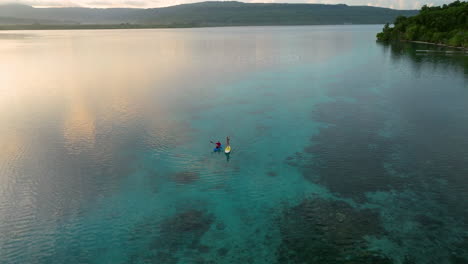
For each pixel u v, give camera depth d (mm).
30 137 43062
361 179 33156
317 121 49375
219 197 30781
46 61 106625
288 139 43250
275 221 27266
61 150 39531
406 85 69625
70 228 26469
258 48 147875
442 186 31359
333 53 126000
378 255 23234
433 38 148375
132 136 43875
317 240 24938
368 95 62594
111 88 69188
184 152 39594
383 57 111688
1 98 60594
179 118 50969
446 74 79750
